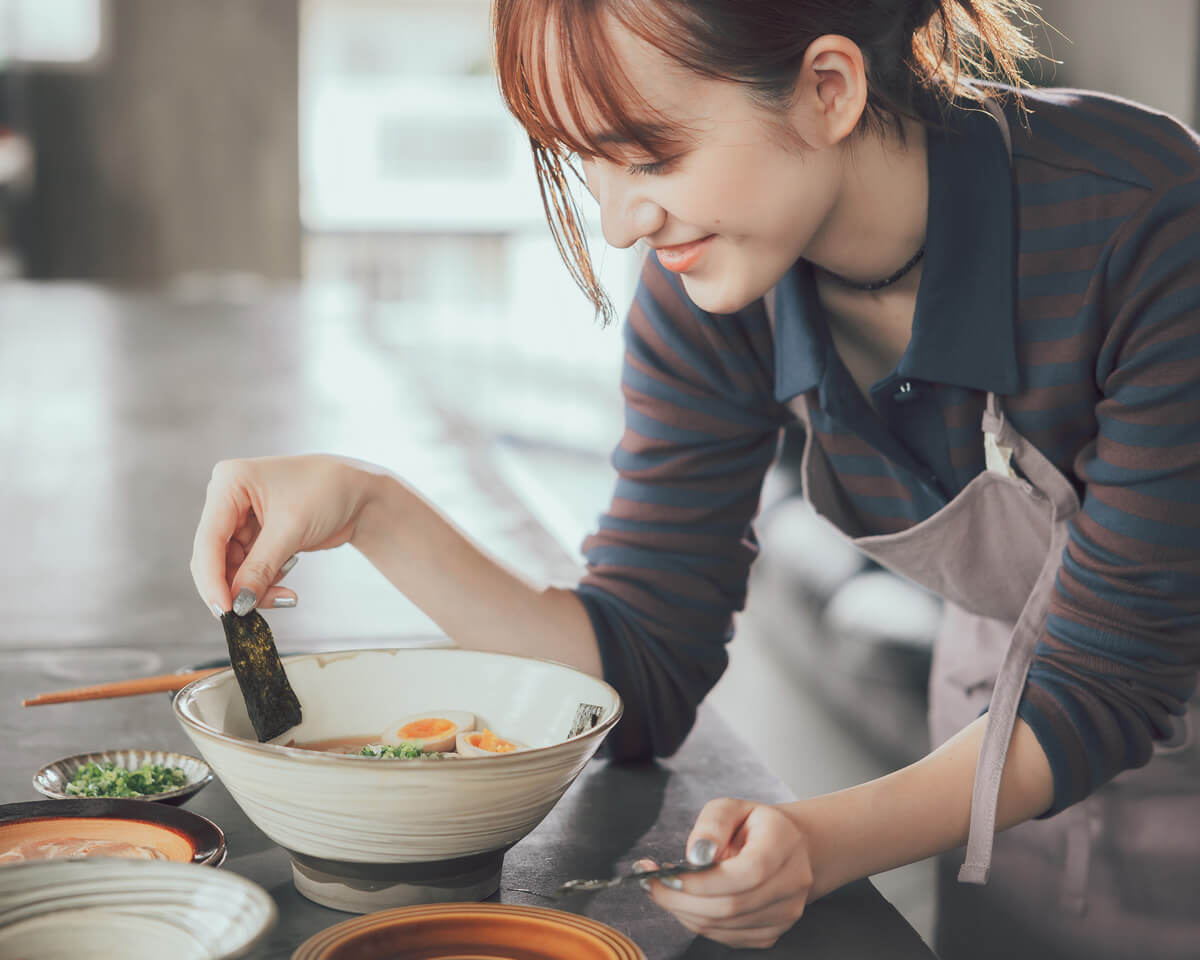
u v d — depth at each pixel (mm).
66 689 1054
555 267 7043
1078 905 1477
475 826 647
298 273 6293
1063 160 819
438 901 687
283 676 766
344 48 7664
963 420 899
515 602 951
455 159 7410
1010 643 868
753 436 1022
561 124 711
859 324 950
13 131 5957
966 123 836
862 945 693
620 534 1021
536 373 7016
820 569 2689
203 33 6012
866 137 807
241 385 2795
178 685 914
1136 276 796
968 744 784
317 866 677
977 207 825
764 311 964
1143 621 792
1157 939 1470
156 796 791
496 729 797
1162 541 784
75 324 3961
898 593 2498
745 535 1062
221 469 848
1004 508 956
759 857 646
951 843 758
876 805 734
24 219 6047
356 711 802
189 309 4508
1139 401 791
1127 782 1488
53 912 537
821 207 751
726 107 691
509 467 1982
